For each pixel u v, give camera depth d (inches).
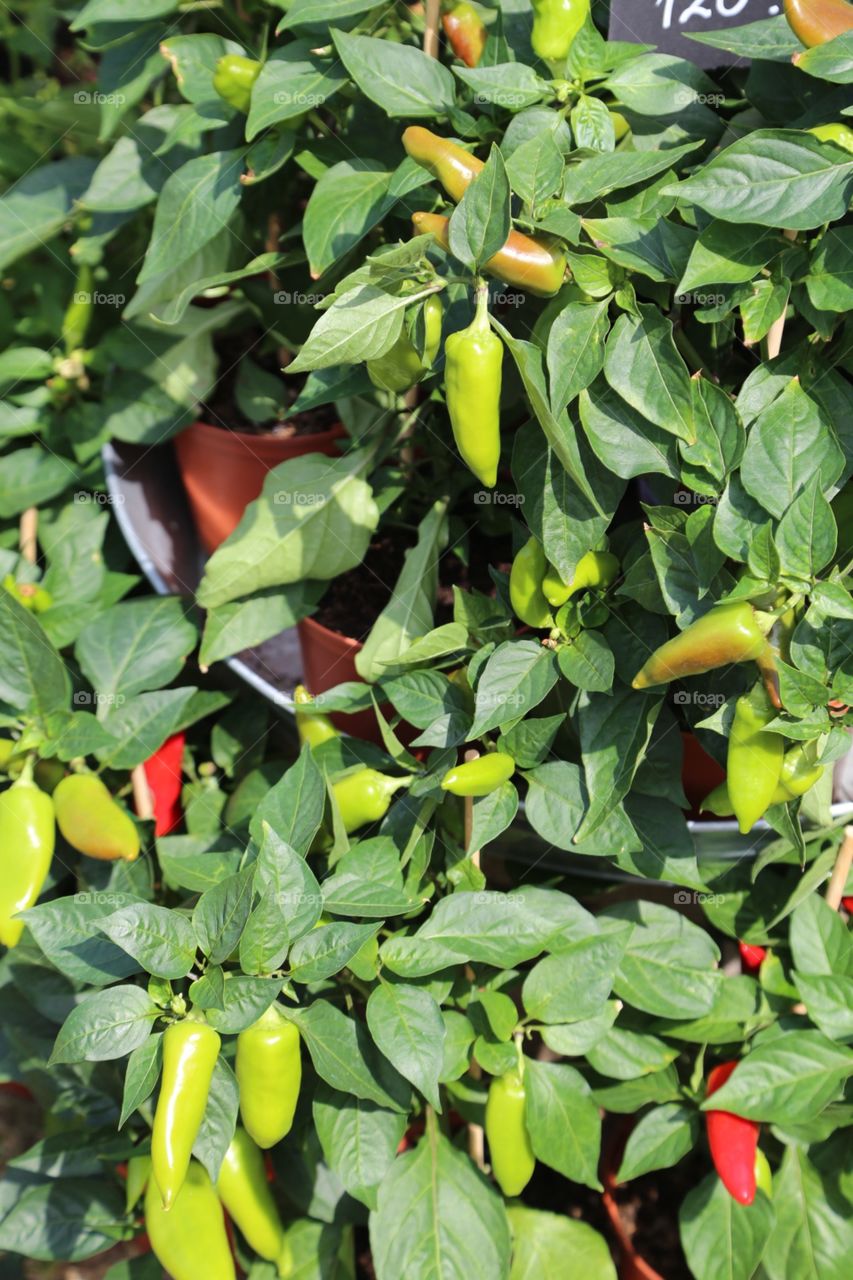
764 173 38.9
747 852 54.2
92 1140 58.6
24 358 67.4
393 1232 49.4
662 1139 53.4
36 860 49.6
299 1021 43.7
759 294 41.4
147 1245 61.5
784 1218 53.5
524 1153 49.1
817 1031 51.1
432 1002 44.6
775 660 39.2
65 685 54.0
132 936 40.8
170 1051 39.5
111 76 59.4
